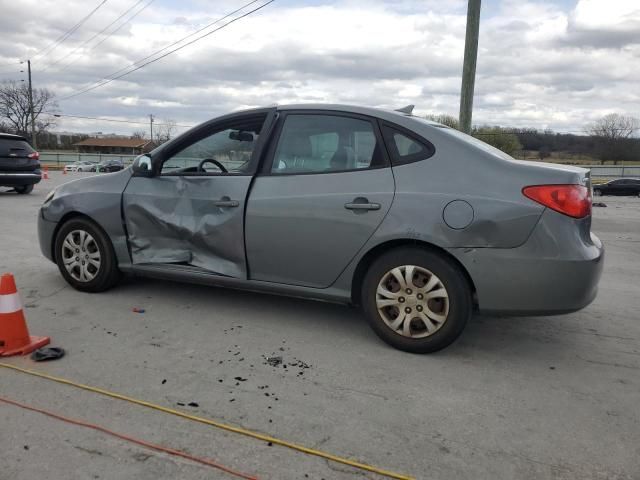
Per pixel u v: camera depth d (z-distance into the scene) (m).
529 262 3.18
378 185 3.53
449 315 3.39
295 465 2.33
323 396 2.95
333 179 3.68
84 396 2.88
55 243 4.80
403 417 2.74
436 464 2.36
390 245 3.55
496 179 3.29
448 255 3.37
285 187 3.81
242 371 3.25
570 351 3.69
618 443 2.54
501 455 2.43
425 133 3.54
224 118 4.19
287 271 3.87
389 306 3.58
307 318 4.23
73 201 4.62
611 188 37.28
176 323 4.06
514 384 3.15
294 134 3.91
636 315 4.54
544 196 3.18
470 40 10.54
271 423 2.66
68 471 2.24
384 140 3.62
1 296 3.39
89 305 4.43
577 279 3.17
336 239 3.62
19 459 2.31
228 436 2.54
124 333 3.83
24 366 3.24
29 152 14.34
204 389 3.00
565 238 3.16
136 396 2.90
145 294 4.76
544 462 2.38
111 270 4.60
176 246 4.29
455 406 2.87
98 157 68.69
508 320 4.32
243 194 3.94
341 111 3.80
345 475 2.27
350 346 3.68
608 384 3.18
